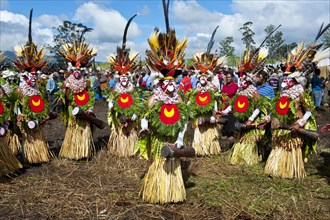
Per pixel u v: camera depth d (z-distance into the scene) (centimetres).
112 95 712
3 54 648
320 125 1159
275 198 496
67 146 677
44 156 658
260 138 651
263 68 674
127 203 477
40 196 499
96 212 451
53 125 1101
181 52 456
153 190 470
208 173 606
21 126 642
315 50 570
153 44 454
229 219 432
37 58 648
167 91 450
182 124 449
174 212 450
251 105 645
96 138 897
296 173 575
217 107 739
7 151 594
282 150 586
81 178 575
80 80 671
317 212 451
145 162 660
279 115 582
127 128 705
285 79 572
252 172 611
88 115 664
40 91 664
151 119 456
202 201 482
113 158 690
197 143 725
